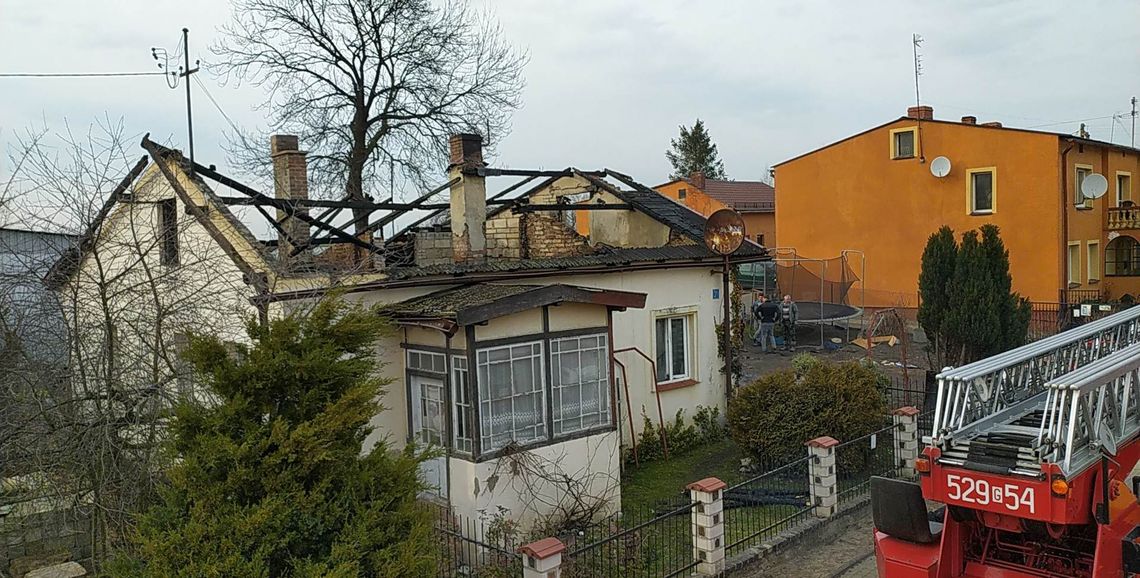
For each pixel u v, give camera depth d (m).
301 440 5.45
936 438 6.13
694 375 14.24
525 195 17.30
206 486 5.39
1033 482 5.55
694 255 13.78
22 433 7.97
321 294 9.59
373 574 5.65
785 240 32.38
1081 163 27.22
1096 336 8.34
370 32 24.02
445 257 13.43
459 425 9.45
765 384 11.90
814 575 8.72
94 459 7.91
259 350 5.78
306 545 5.55
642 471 12.61
